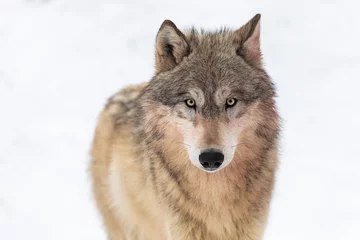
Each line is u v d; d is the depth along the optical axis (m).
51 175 19.61
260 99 11.80
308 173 18.48
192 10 30.70
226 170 12.01
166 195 12.38
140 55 27.39
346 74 24.77
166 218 12.53
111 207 14.72
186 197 12.26
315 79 24.44
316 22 29.14
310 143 20.06
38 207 18.11
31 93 24.75
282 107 22.31
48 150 20.94
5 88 25.12
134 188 13.47
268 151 12.29
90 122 22.67
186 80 11.62
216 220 12.32
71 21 30.72
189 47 12.22
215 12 30.33
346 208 16.95
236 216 12.33
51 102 24.11
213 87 11.42
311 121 21.41
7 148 21.08
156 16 30.44
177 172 12.17
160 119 12.03
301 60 25.91
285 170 18.64
